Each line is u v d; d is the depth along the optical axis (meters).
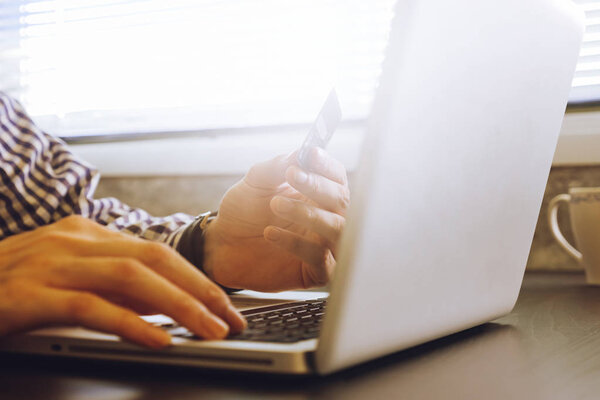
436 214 0.33
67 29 1.44
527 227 0.49
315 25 1.27
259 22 1.31
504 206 0.43
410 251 0.32
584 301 0.68
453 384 0.30
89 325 0.33
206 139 1.34
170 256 0.37
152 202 1.34
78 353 0.34
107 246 0.38
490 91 0.36
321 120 0.48
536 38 0.40
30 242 0.40
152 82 1.38
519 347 0.40
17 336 0.36
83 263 0.35
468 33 0.32
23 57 1.47
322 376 0.31
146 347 0.32
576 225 0.87
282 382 0.30
